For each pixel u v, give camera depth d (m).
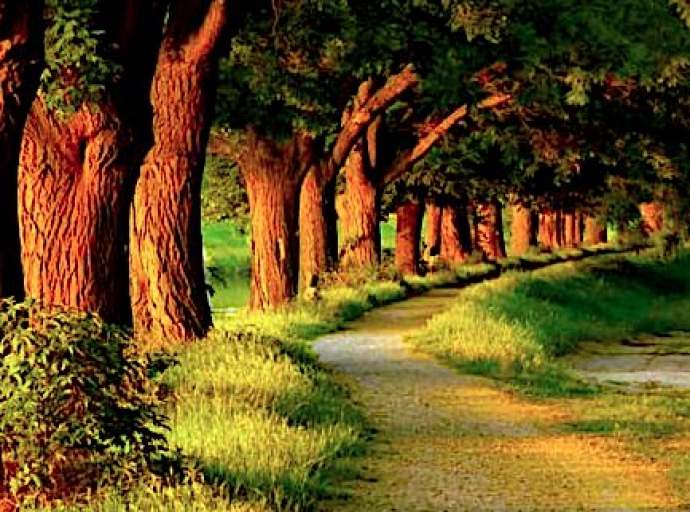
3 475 20.41
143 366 22.88
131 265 42.97
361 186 88.19
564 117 73.94
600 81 59.56
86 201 33.75
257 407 30.75
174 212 42.59
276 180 71.75
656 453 29.64
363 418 34.66
